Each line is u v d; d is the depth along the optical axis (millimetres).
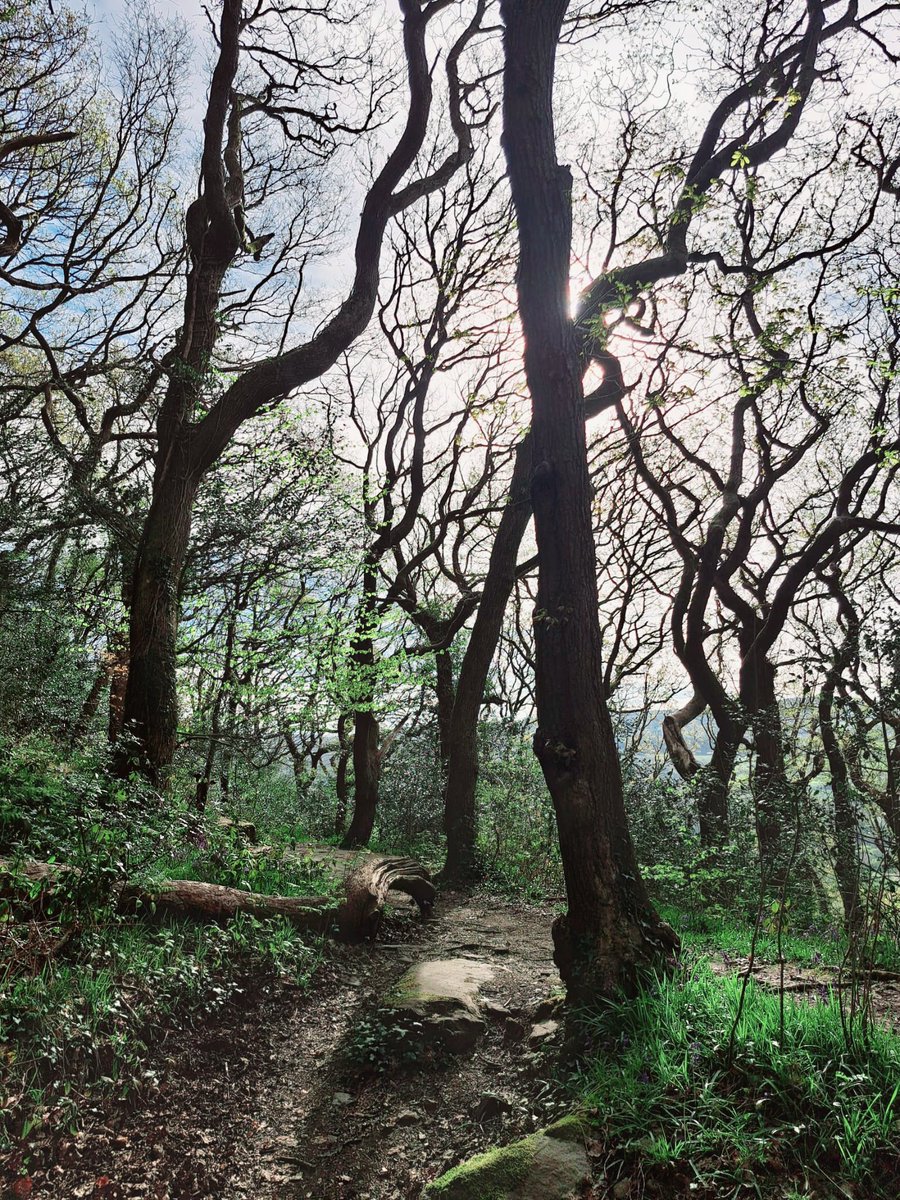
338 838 18688
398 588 18047
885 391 14977
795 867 7125
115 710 14844
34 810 7125
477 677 13602
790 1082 3818
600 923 5238
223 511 12883
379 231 12570
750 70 14102
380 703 16719
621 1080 4184
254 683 13758
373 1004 6586
